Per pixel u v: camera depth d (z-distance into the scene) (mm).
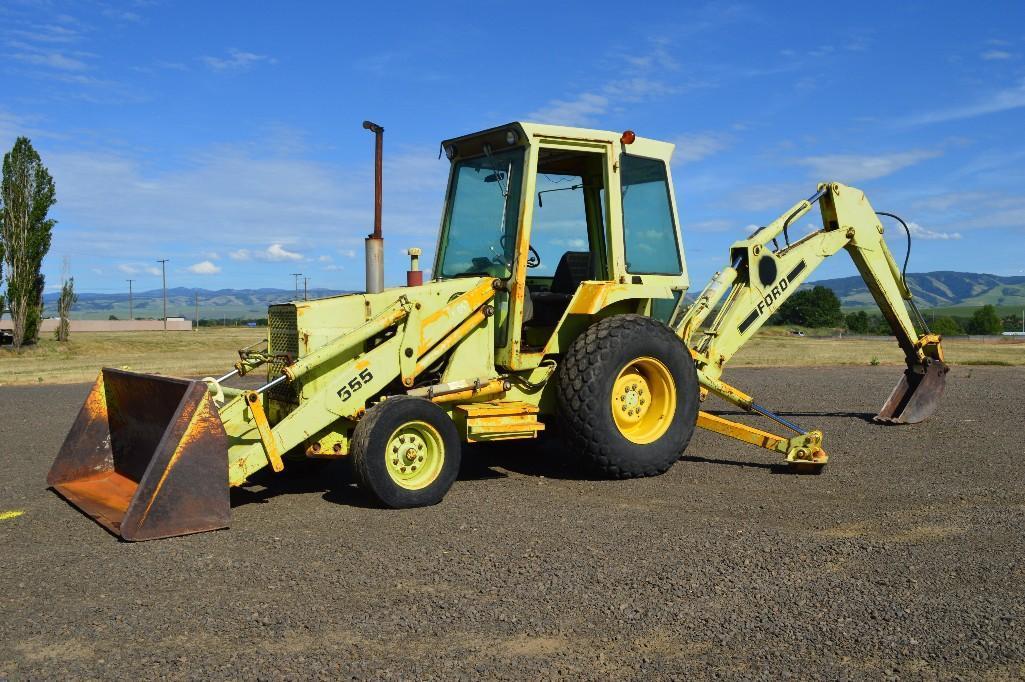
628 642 3512
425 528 5262
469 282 6672
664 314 7672
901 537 5027
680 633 3604
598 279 7473
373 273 6648
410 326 6320
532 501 6055
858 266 9562
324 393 6020
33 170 37312
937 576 4301
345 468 7465
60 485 6461
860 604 3918
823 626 3670
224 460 5336
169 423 5488
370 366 6188
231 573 4395
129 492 6086
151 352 33000
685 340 7816
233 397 6840
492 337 6781
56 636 3600
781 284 8453
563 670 3254
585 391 6648
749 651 3426
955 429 9445
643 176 7336
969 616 3775
